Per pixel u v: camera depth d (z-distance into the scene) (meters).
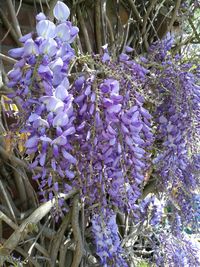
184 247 0.55
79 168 0.33
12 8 0.47
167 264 0.54
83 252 0.49
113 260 0.49
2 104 0.39
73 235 0.50
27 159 0.39
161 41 0.47
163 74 0.40
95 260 0.52
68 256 0.50
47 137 0.28
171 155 0.43
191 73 0.40
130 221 0.56
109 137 0.32
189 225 0.52
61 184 0.37
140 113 0.35
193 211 0.50
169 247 0.55
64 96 0.29
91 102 0.31
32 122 0.28
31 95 0.28
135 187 0.37
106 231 0.48
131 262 0.54
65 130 0.29
